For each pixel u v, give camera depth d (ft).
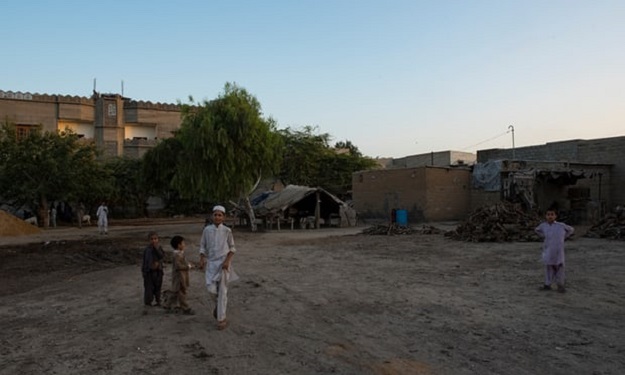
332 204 115.85
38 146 110.93
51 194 114.42
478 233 69.46
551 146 122.83
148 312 29.17
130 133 186.19
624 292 33.24
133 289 36.86
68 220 140.26
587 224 99.14
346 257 54.24
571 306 29.30
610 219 71.31
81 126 176.65
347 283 38.09
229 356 20.92
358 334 24.02
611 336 23.16
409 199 114.42
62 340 23.81
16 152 108.78
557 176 101.35
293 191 111.14
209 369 19.39
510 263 47.21
